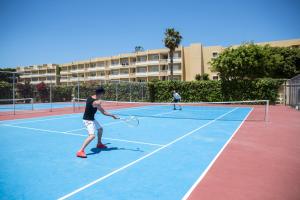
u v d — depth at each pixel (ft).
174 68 204.23
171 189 16.01
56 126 42.14
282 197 14.92
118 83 106.32
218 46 193.16
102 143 29.12
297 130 38.50
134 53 227.61
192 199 14.60
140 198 14.73
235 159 22.65
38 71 301.84
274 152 25.16
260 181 17.38
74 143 29.04
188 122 48.42
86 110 23.53
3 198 14.69
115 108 84.84
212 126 42.83
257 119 53.36
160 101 116.47
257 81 97.96
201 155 23.95
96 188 16.15
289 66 144.97
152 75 215.10
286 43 177.68
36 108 84.43
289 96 93.45
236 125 44.04
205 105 101.76
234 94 101.65
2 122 47.39
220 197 14.88
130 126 42.75
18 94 104.27
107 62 252.42
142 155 23.90
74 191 15.67
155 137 32.83
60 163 21.31
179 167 20.33
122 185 16.65
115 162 21.65
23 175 18.44
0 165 20.74
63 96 117.19
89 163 21.34
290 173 19.01
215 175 18.52
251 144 28.71
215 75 192.95
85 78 255.70
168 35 158.10
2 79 105.70
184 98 110.11
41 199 14.58
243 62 113.19
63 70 289.12
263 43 183.11
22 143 28.94
